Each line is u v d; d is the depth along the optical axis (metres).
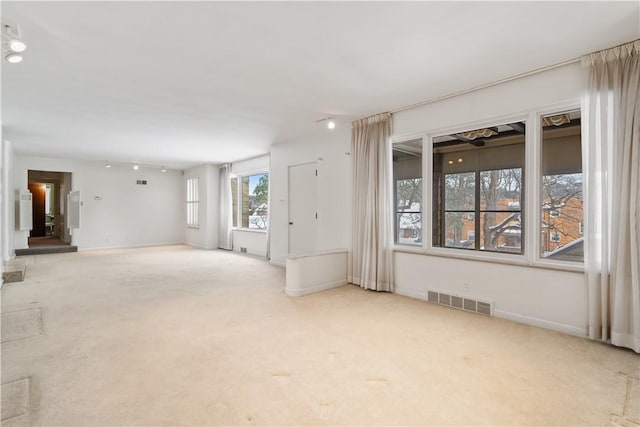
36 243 9.04
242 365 2.37
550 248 3.14
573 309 2.90
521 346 2.67
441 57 2.78
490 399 1.95
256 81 3.26
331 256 4.64
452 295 3.72
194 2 1.98
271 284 4.88
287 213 6.24
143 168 9.75
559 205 3.09
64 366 2.34
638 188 2.49
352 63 2.88
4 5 1.97
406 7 2.07
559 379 2.17
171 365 2.37
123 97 3.67
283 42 2.50
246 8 2.05
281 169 6.33
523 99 3.20
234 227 8.84
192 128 5.08
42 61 2.77
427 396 1.99
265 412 1.84
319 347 2.67
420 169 4.18
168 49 2.59
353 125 4.74
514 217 3.40
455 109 3.71
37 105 3.93
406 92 3.60
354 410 1.86
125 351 2.59
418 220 4.23
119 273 5.70
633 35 2.45
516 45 2.59
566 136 3.05
